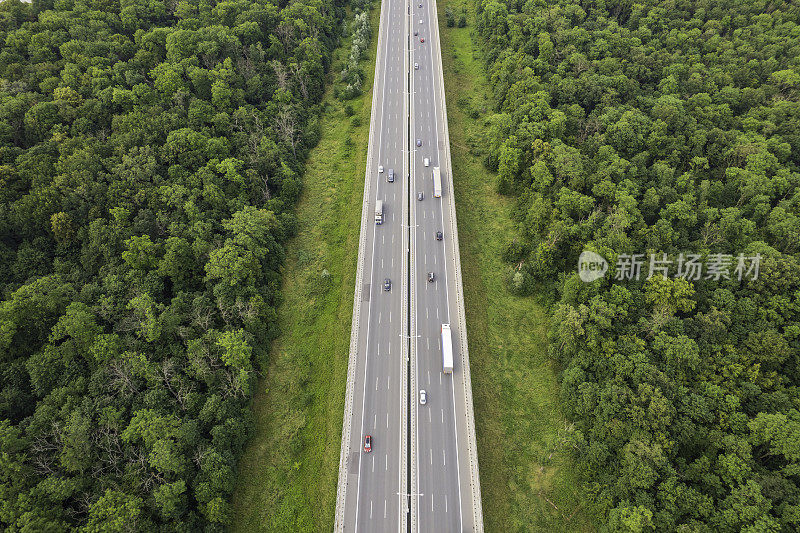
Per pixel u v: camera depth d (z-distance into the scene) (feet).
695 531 210.79
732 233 318.45
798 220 304.71
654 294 288.30
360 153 444.14
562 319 294.25
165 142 363.35
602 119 387.55
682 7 524.11
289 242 373.81
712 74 437.58
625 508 225.15
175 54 425.28
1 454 213.05
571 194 340.39
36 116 345.10
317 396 295.07
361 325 319.06
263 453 271.49
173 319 275.39
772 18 491.31
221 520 233.14
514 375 304.91
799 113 383.45
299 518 250.78
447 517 243.60
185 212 329.72
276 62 453.17
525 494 258.98
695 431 240.12
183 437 238.68
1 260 291.79
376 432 272.51
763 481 217.56
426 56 534.37
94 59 399.85
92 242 299.99
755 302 283.38
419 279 342.64
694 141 371.35
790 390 248.93
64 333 258.57
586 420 268.82
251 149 391.86
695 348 259.60
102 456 231.09
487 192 410.52
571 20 524.11
